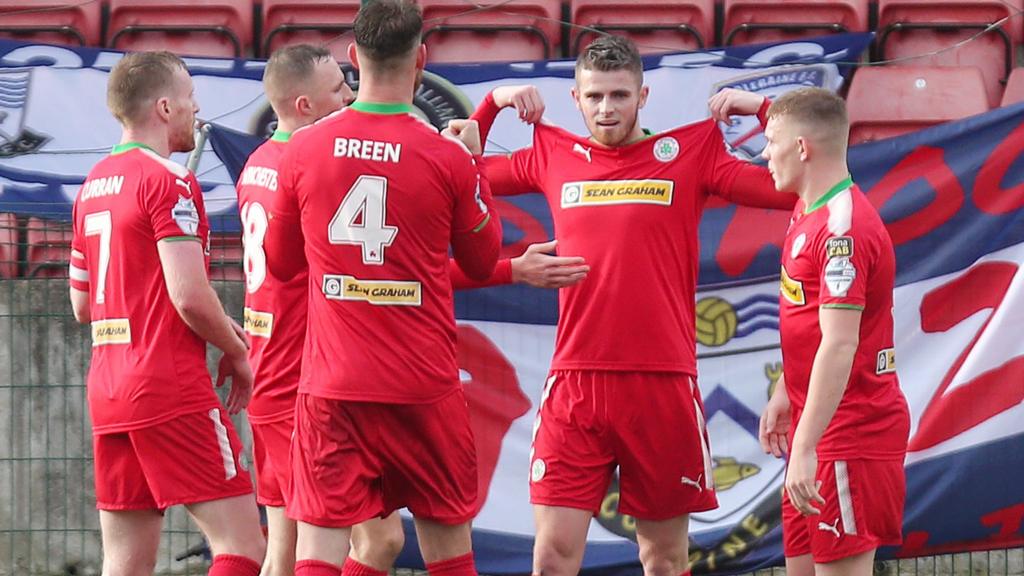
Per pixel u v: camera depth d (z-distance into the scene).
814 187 15.78
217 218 22.64
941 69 24.94
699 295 21.45
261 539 16.92
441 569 14.73
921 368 21.00
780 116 15.89
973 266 20.97
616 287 16.52
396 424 14.14
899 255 21.12
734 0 26.33
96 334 16.94
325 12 26.45
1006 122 21.06
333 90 17.66
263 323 17.25
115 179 16.69
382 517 14.91
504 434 21.55
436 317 14.29
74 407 23.52
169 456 16.42
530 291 21.53
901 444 16.03
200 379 16.62
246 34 26.48
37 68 23.69
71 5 26.28
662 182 16.62
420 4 26.30
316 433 14.09
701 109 23.30
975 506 20.88
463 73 23.31
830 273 15.27
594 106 16.41
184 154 23.33
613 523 21.38
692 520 21.28
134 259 16.53
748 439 21.33
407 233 13.98
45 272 24.12
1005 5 25.97
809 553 16.42
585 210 16.75
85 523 23.44
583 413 16.61
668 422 16.58
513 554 21.38
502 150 23.12
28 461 23.53
